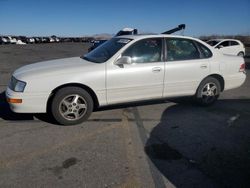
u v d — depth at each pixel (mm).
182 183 3248
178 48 5742
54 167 3562
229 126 5113
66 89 4840
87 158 3805
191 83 5871
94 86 4980
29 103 4691
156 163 3691
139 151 4043
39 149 4070
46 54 23359
